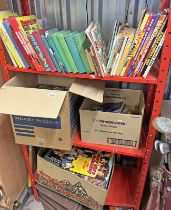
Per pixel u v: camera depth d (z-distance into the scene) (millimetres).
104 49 1171
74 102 1299
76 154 1509
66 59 1134
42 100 1096
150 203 1233
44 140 1300
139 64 1067
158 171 1145
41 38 1103
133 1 1322
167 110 1325
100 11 1391
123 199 1559
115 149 1316
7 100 1107
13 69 1244
